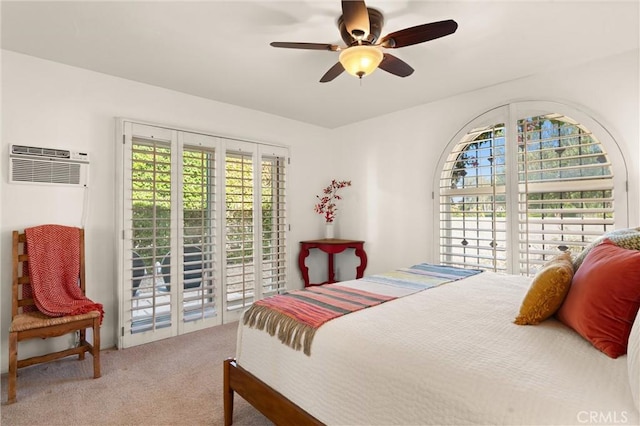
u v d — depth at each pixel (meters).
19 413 1.94
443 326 1.44
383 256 4.16
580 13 2.03
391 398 1.14
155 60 2.64
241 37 2.29
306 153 4.49
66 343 2.74
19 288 2.49
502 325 1.44
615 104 2.58
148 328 3.03
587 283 1.27
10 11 1.98
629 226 2.52
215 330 3.36
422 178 3.77
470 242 3.38
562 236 2.83
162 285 3.11
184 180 3.30
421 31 1.79
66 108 2.72
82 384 2.28
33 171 2.56
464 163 3.47
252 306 1.86
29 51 2.49
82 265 2.66
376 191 4.24
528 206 3.00
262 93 3.38
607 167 2.63
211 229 3.49
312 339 1.45
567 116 2.79
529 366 1.06
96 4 1.92
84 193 2.80
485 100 3.27
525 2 1.92
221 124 3.64
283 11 1.99
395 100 3.61
